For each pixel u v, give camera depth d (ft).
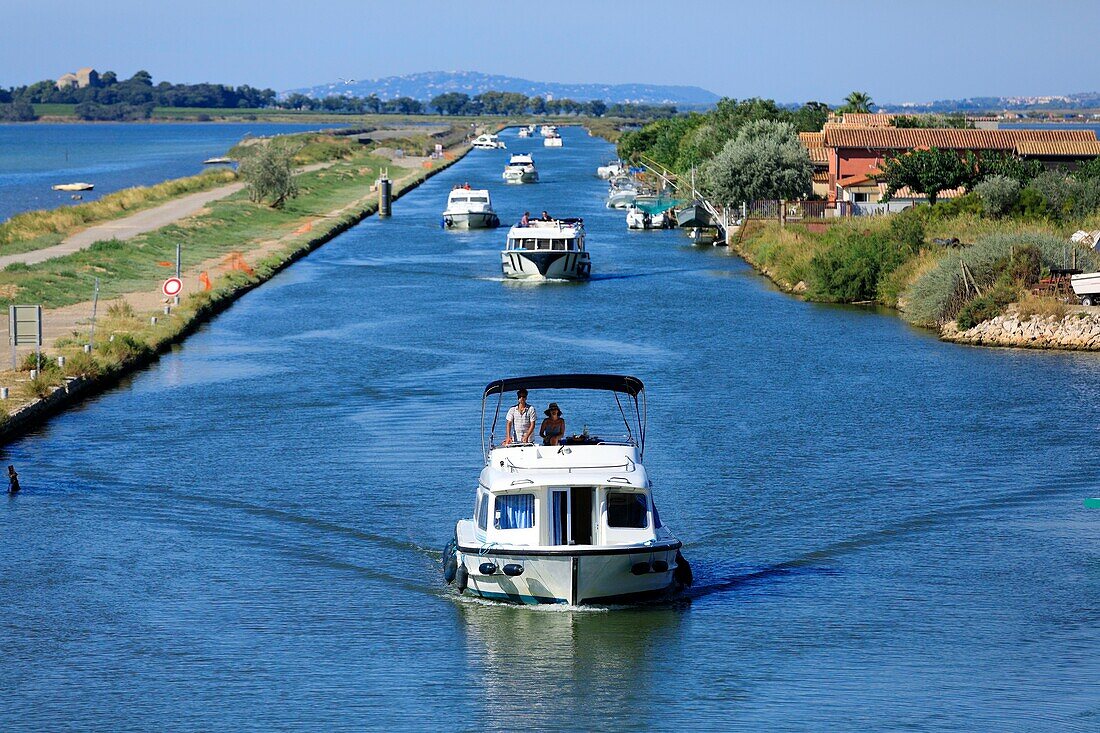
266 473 332.19
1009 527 287.69
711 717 200.23
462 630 233.96
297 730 196.34
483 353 506.89
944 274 584.81
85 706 203.72
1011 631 231.30
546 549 235.61
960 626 233.55
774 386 440.04
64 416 399.44
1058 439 362.74
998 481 321.11
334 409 407.64
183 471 334.24
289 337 547.90
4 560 267.39
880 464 337.52
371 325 580.71
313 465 340.39
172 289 571.69
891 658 220.43
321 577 259.60
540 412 400.06
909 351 511.40
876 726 196.34
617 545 241.35
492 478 250.57
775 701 205.26
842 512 298.15
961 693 207.21
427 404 415.03
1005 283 565.12
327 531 286.46
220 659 221.46
